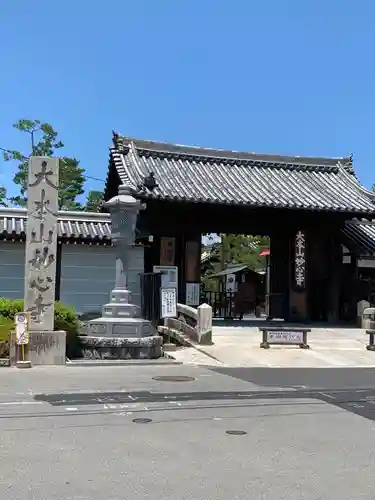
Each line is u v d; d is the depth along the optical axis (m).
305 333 15.82
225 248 43.28
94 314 18.55
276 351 15.13
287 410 8.04
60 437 6.34
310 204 21.06
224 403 8.40
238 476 5.16
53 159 12.32
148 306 18.12
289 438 6.53
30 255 12.00
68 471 5.20
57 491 4.69
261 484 4.96
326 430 6.95
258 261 43.53
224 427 6.97
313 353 15.09
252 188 22.58
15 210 18.89
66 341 12.80
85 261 19.11
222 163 25.03
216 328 19.62
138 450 5.90
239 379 10.85
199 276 21.61
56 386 9.43
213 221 22.09
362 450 6.11
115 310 13.34
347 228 24.88
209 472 5.25
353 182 24.66
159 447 6.04
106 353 12.77
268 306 23.34
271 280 23.33
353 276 22.72
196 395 8.97
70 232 18.64
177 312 17.62
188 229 21.66
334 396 9.22
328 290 23.14
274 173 25.14
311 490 4.84
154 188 20.17
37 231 12.06
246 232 22.64
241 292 28.20
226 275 33.38
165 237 21.44
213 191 21.25
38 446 5.98
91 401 8.28
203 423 7.14
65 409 7.72
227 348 15.19
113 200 13.73
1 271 18.22
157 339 13.49
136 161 22.66
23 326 11.49
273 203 20.55
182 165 24.02
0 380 9.94
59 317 12.83
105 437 6.37
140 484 4.89
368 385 10.43
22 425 6.84
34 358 11.80
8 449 5.85
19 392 8.88
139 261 19.59
